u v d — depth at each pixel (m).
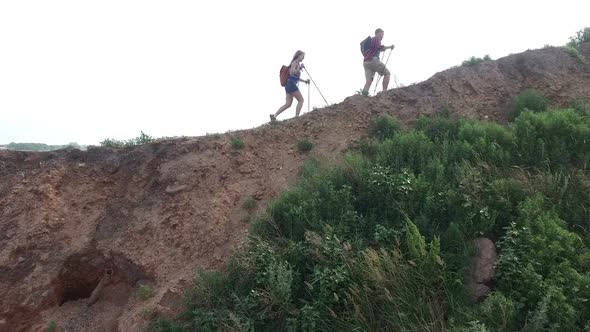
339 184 6.26
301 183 6.58
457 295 4.57
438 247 4.69
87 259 6.54
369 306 4.59
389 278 4.71
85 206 7.09
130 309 5.81
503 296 4.29
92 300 6.32
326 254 5.11
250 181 7.08
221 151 7.47
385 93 8.43
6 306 6.05
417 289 4.63
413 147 6.67
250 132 7.97
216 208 6.64
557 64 8.46
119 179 7.39
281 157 7.51
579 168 5.98
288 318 4.70
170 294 5.66
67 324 6.07
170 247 6.34
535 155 6.25
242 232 6.30
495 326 4.14
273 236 5.84
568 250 4.66
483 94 8.16
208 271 5.78
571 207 5.35
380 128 7.60
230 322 4.90
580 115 7.06
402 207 5.54
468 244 4.98
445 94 8.19
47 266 6.39
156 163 7.43
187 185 6.96
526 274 4.40
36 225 6.72
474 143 6.59
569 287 4.28
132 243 6.48
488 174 5.92
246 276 5.33
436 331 4.22
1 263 6.38
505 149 6.46
